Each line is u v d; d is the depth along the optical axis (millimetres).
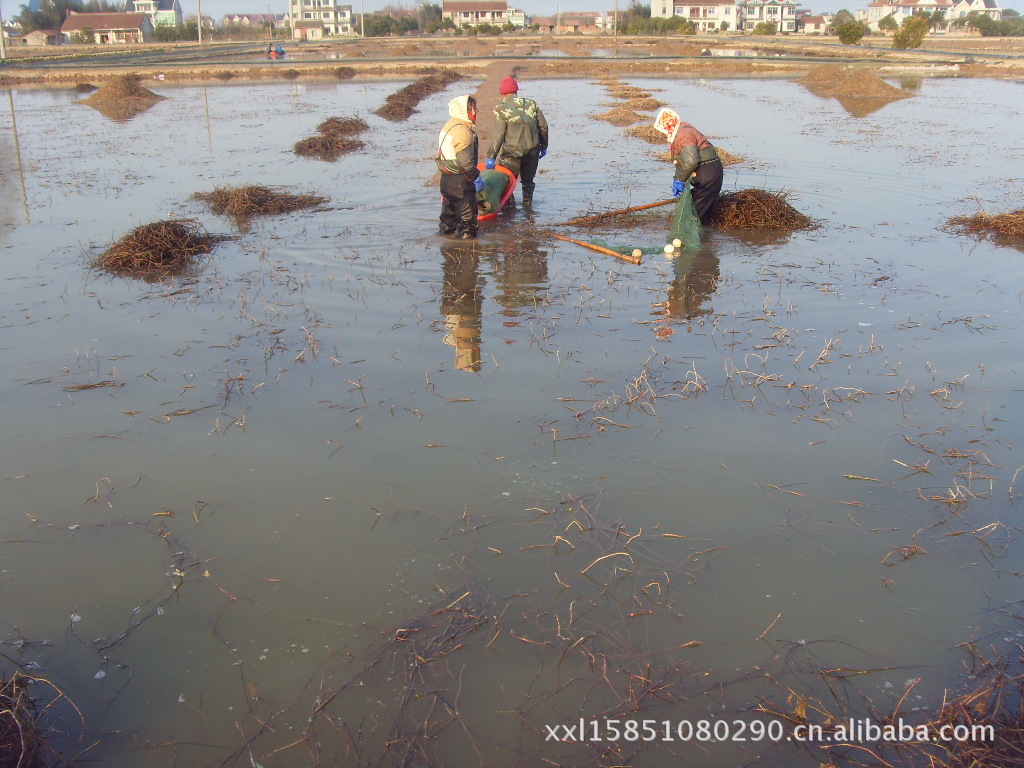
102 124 23219
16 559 3977
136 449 4980
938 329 6828
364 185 13219
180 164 15883
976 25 102000
